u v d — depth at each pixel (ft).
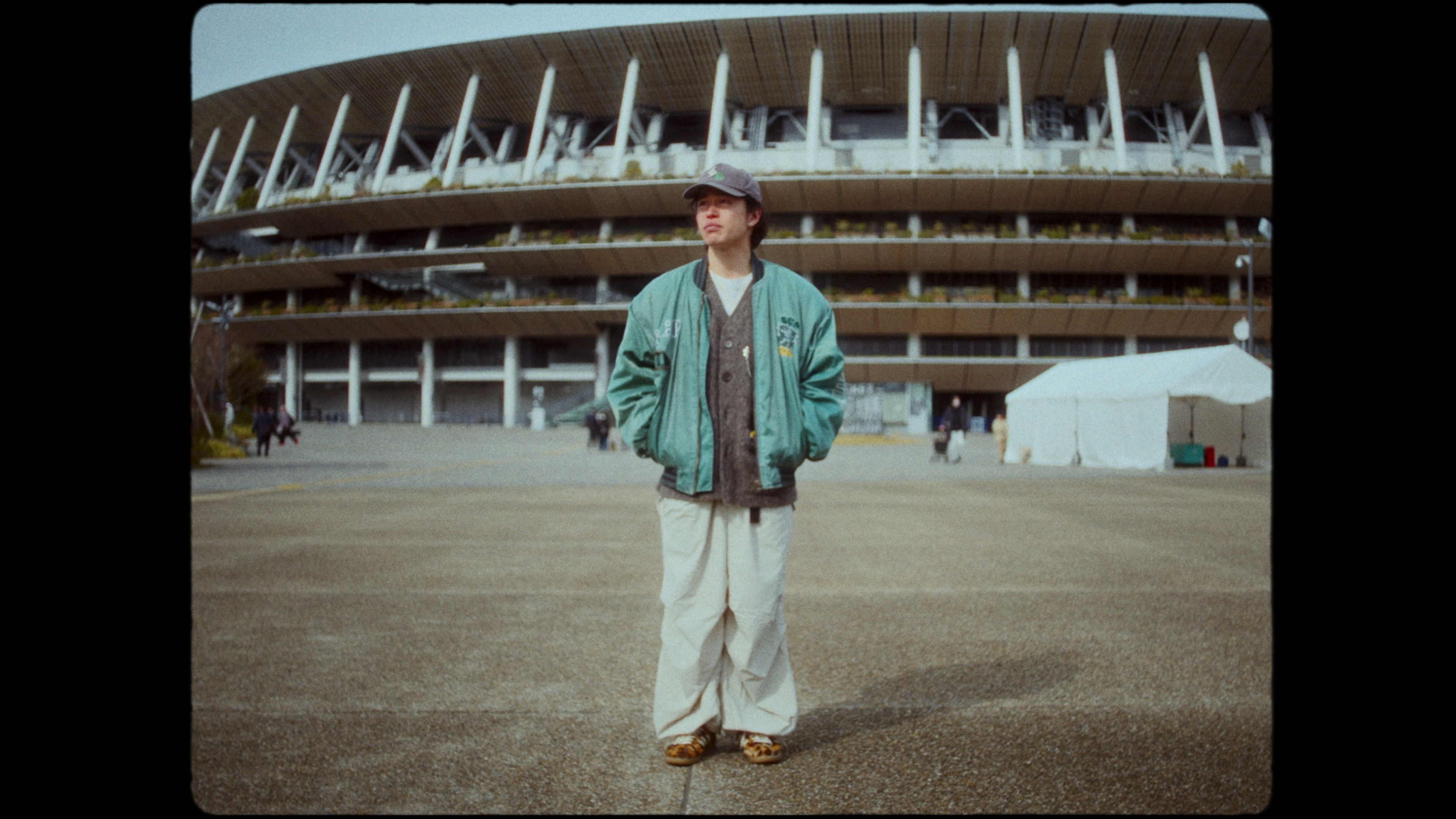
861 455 100.48
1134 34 173.78
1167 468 69.31
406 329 206.49
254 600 19.89
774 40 179.32
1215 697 12.51
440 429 181.68
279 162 218.79
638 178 185.68
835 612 18.54
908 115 198.18
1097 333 188.65
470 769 9.93
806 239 182.09
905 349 193.88
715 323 10.04
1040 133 193.47
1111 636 16.33
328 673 13.99
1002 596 20.25
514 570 24.08
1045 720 11.49
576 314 193.67
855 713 11.89
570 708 12.19
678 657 10.09
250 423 113.19
